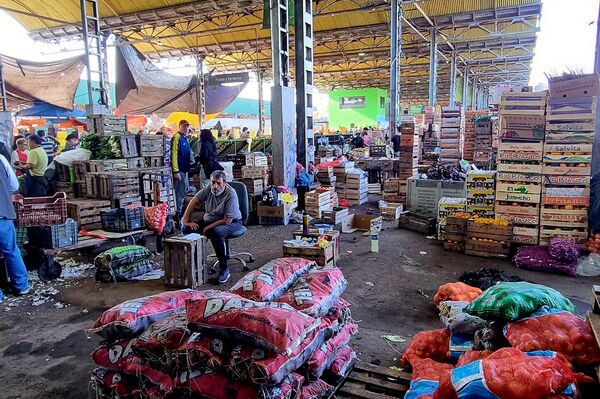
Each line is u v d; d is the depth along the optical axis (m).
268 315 2.38
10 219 5.00
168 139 9.68
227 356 2.38
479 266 5.89
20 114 15.91
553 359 2.18
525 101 6.12
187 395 2.46
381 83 44.56
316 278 3.16
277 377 2.28
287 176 9.90
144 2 18.22
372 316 4.31
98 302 4.88
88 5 18.34
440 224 7.33
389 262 6.09
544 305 2.66
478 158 14.10
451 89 26.45
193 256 5.23
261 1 17.22
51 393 3.13
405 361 3.23
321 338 2.74
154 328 2.70
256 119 38.06
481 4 18.59
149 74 17.84
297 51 10.47
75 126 18.72
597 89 5.75
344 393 2.89
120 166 8.36
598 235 5.84
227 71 31.59
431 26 20.83
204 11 18.27
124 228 6.50
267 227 8.59
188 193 9.94
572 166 6.00
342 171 11.17
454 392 2.17
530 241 6.29
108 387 2.77
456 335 3.15
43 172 7.93
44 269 5.55
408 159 10.96
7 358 3.64
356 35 22.08
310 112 10.91
